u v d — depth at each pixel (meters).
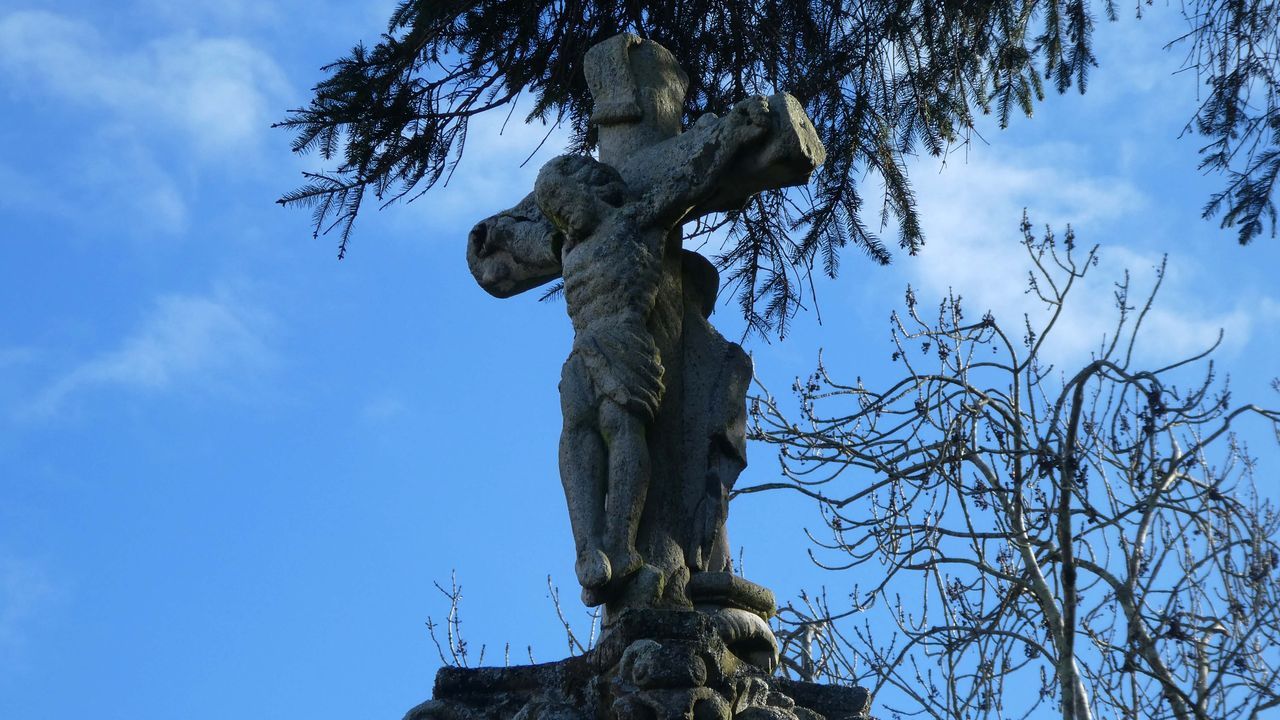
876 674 9.31
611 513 6.14
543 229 7.20
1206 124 8.80
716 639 5.88
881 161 9.11
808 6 9.09
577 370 6.36
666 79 7.13
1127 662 7.91
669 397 6.46
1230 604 8.10
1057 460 8.43
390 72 8.82
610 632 5.93
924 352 10.28
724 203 6.75
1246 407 8.41
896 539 9.77
